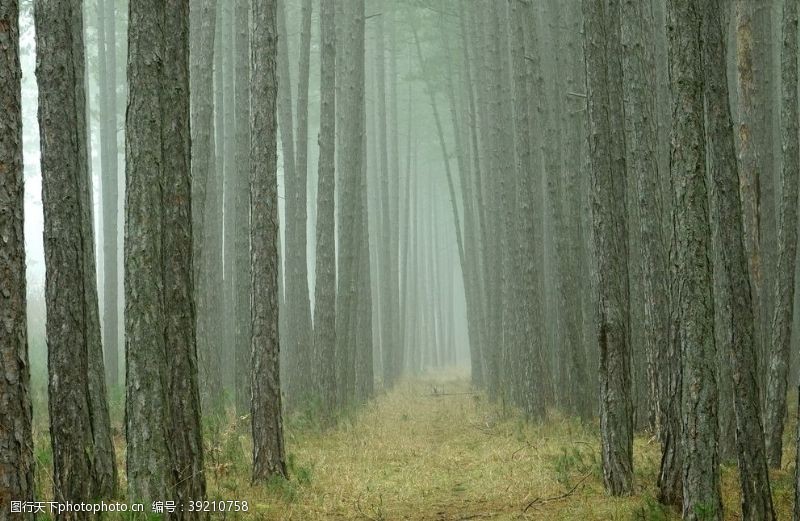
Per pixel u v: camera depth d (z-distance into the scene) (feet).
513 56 66.23
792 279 37.65
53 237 27.68
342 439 54.08
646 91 39.83
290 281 73.51
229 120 84.38
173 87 28.27
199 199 51.29
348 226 71.61
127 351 25.39
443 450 50.21
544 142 63.67
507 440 52.80
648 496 32.09
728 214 29.40
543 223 84.69
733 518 29.50
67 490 27.37
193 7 63.77
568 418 59.93
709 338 25.67
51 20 28.50
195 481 27.45
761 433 27.68
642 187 40.01
